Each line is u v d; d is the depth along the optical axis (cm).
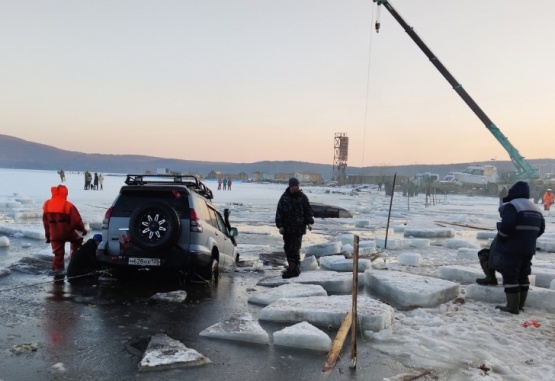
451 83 3550
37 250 1047
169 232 687
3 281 735
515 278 613
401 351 465
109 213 731
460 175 6506
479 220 2519
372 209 3278
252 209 2803
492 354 462
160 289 720
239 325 516
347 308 561
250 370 411
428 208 3550
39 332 490
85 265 780
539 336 520
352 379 398
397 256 1161
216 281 800
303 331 480
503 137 3716
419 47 3397
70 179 7144
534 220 607
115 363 414
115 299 646
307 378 398
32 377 378
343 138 10650
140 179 816
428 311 621
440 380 399
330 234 1719
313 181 11775
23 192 3481
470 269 856
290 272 808
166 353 429
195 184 834
